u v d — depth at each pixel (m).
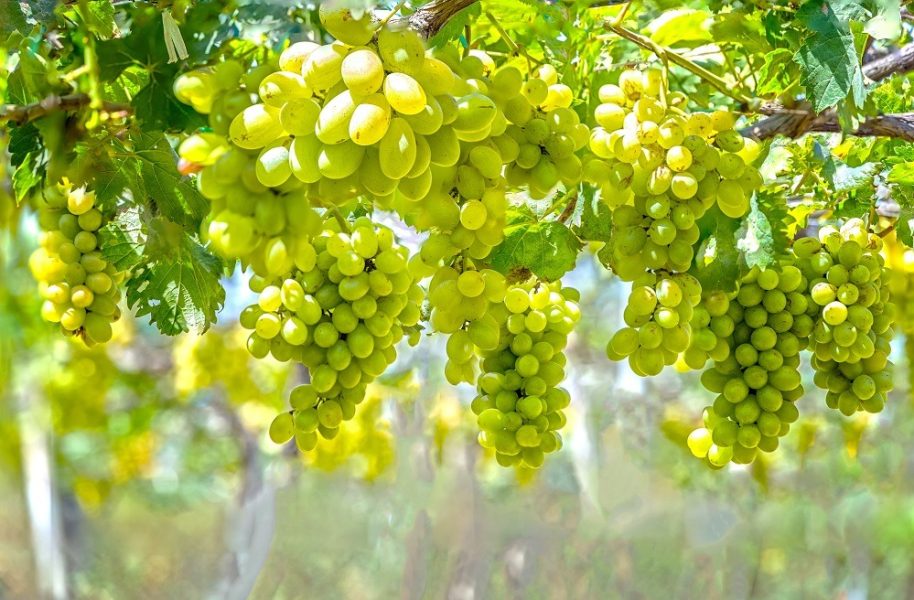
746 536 9.19
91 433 6.23
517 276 2.40
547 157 2.24
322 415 2.29
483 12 2.53
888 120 2.54
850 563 8.55
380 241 2.28
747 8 2.52
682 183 2.25
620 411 7.11
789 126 2.54
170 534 11.32
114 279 2.45
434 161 2.11
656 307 2.29
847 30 2.39
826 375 2.44
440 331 2.25
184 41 2.27
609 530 9.70
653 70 2.33
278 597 10.07
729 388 2.38
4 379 4.92
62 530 7.63
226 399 6.36
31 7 2.33
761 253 2.34
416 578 8.02
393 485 7.53
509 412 2.38
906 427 6.05
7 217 2.82
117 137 2.37
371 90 2.06
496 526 10.16
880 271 2.41
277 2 2.22
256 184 2.09
